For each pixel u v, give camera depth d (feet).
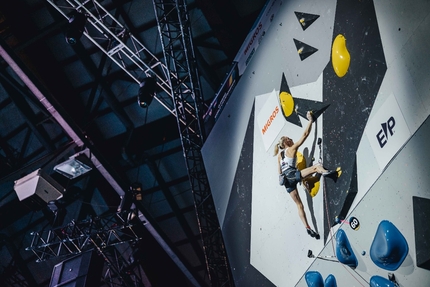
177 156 58.18
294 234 27.81
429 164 19.07
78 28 44.91
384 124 21.42
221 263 44.91
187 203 60.64
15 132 58.65
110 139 58.29
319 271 25.38
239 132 35.40
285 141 27.94
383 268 21.03
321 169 24.99
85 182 59.00
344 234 23.31
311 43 27.35
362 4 23.41
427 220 19.03
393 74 21.11
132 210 55.26
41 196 49.32
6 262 65.51
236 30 47.96
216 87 52.80
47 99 50.29
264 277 30.81
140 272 61.16
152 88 45.91
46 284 66.90
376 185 21.59
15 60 47.50
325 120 25.43
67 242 55.98
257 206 32.01
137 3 50.67
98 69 54.19
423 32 19.79
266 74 32.22
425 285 19.31
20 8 52.44
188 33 45.19
